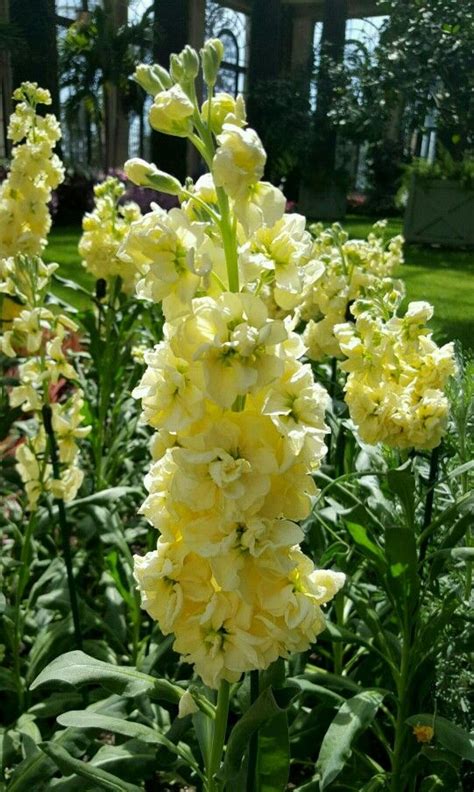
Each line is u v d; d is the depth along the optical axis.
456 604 0.37
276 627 0.25
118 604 0.52
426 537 0.38
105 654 0.48
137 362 0.77
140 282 0.24
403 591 0.37
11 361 0.68
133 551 0.67
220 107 0.24
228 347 0.22
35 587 0.51
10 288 0.50
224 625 0.26
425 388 0.38
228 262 0.24
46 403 0.47
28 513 0.66
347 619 0.50
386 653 0.40
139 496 0.61
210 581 0.26
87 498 0.49
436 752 0.36
